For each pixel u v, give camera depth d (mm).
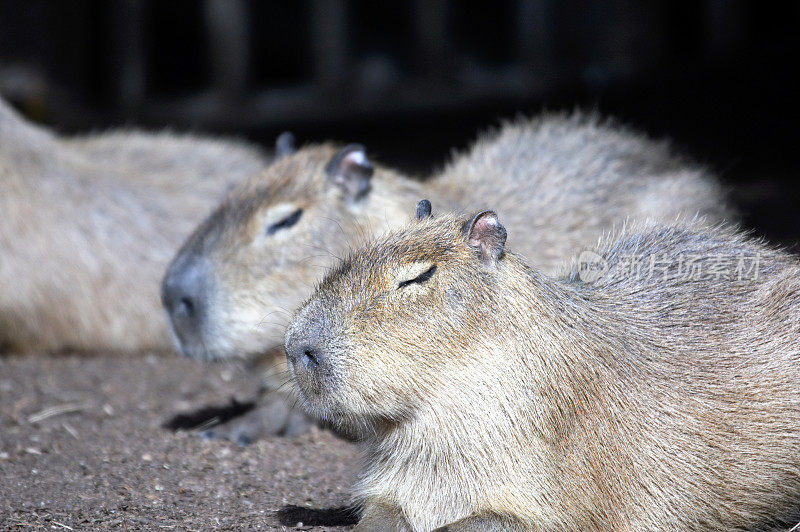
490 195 12148
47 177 15062
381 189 11344
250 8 43250
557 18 39094
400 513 7625
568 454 7316
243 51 39656
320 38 40438
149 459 10039
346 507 8617
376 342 7242
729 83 27594
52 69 38250
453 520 7426
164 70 44344
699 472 7672
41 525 8023
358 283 7426
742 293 8375
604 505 7434
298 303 10984
